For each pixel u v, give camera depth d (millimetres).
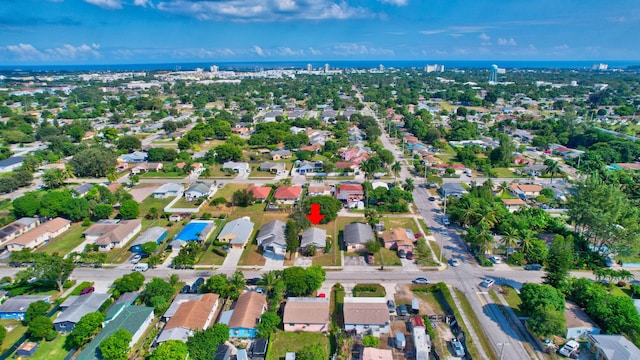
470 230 99438
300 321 69062
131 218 115688
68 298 76312
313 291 79250
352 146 199625
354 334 68688
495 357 63344
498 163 172625
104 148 180375
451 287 82812
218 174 162000
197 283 82500
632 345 62188
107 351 58719
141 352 63188
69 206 114375
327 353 64375
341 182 150625
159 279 77250
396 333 66812
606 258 93938
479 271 89250
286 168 170000
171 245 98125
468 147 193625
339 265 91625
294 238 93562
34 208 115375
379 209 123250
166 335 64812
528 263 92438
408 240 98188
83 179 156125
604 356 60875
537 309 66938
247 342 66688
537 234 103750
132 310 71062
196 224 108375
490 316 73562
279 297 75625
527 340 67375
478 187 129250
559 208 127062
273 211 122438
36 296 77750
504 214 106688
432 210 124562
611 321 67062
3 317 73000
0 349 65062
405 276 87125
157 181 153875
